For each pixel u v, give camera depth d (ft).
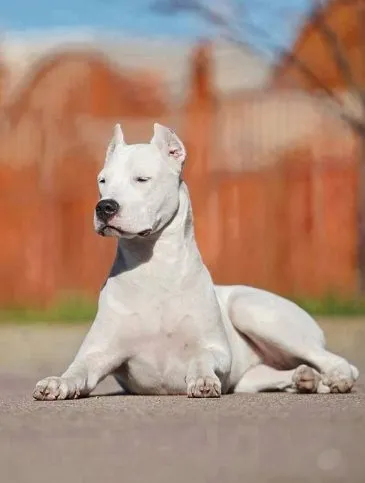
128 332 26.04
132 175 25.90
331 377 26.86
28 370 39.88
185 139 64.34
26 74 64.95
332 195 63.52
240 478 15.02
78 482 15.06
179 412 21.71
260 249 63.77
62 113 64.59
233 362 27.61
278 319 27.84
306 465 15.76
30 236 64.69
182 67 65.36
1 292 64.95
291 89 63.82
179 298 26.02
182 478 15.12
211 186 63.87
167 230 26.12
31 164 64.49
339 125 63.26
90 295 64.39
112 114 64.64
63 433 19.27
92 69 64.85
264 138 63.82
